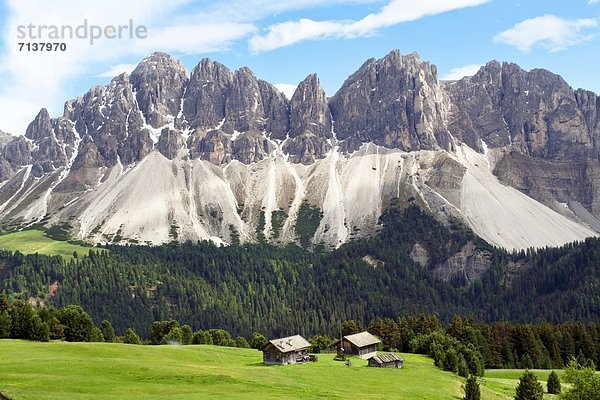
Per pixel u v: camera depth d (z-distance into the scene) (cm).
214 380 10475
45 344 14662
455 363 15275
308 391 10325
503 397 12662
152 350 15075
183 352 15525
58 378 9931
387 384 12206
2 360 11838
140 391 9362
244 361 15488
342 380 12244
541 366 19350
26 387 9112
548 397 12950
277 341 14925
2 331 17350
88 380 9931
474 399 11419
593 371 10606
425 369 14988
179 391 9494
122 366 11250
